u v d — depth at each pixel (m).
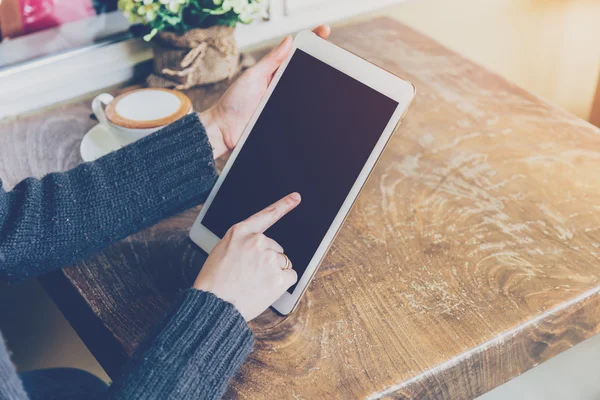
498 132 1.10
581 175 1.00
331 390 0.70
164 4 1.11
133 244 0.89
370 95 0.79
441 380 0.74
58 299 0.90
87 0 1.21
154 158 0.88
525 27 1.85
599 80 1.66
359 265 0.85
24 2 1.15
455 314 0.79
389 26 1.43
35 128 1.13
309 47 0.84
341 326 0.78
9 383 0.64
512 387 0.93
